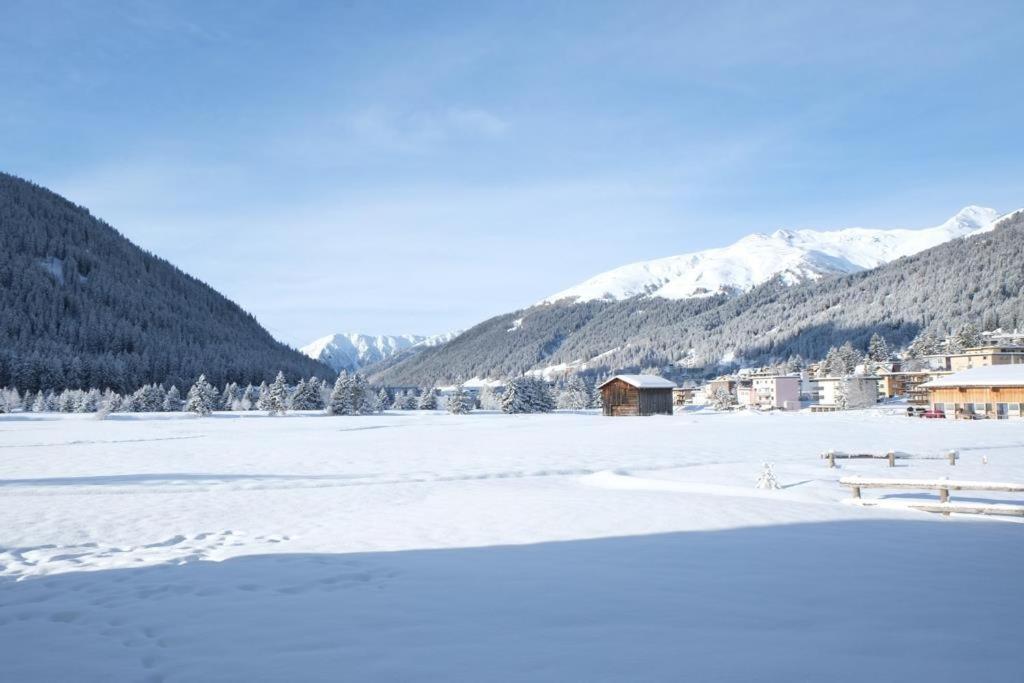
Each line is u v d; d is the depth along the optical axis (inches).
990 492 630.5
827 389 5167.3
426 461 1032.2
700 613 247.0
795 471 790.5
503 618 245.8
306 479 800.9
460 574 320.5
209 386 3821.4
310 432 2043.6
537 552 369.7
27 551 414.6
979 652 201.3
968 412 2513.5
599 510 511.8
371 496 650.8
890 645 208.4
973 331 5260.8
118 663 208.2
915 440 1344.7
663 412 3486.7
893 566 322.0
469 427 2269.9
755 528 431.2
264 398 4571.9
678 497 583.8
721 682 179.6
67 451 1339.8
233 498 654.5
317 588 300.8
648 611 250.8
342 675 191.3
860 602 258.8
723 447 1214.9
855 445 1228.5
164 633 238.7
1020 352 4109.3
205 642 226.4
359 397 3843.5
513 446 1325.0
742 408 5310.0
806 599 263.9
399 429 2174.0
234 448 1380.4
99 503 628.1
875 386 4375.0
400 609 261.3
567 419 2970.0
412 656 206.4
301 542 422.6
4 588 319.3
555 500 574.2
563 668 192.5
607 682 181.0
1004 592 272.5
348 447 1368.1
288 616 255.3
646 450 1165.7
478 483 752.3
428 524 473.4
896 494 607.2
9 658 215.2
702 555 352.5
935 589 277.7
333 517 524.4
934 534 407.8
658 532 421.7
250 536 454.6
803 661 194.9
